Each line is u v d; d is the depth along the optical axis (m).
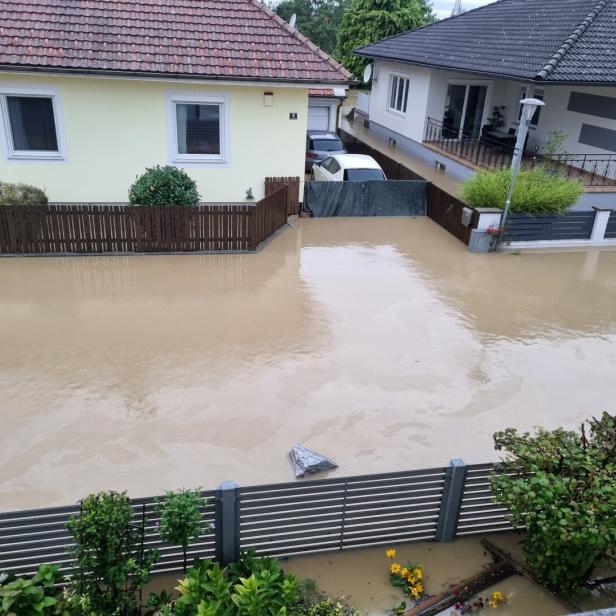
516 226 13.60
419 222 15.48
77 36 12.76
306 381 8.00
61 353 8.35
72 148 13.33
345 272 11.84
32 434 6.73
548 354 9.09
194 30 13.59
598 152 17.02
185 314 9.66
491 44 18.92
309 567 5.29
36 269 11.20
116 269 11.37
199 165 14.06
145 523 4.71
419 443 6.96
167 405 7.36
